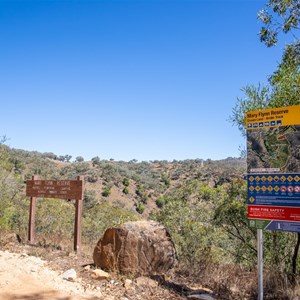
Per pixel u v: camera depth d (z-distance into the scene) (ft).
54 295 16.49
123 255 20.30
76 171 215.10
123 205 183.01
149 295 17.20
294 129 15.40
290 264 23.22
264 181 15.93
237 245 29.09
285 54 25.21
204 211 33.83
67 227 40.50
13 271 19.52
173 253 22.04
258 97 25.40
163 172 263.70
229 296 17.60
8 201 41.93
